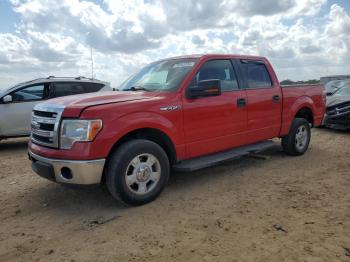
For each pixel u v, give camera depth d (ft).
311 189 15.74
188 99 15.72
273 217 12.65
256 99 19.01
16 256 10.59
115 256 10.28
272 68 20.86
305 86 23.03
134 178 13.80
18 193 16.63
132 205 13.99
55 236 11.86
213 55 17.48
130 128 13.53
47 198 15.76
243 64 19.03
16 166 22.47
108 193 15.97
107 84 33.86
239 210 13.44
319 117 24.16
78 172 12.75
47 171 13.52
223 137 17.38
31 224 12.96
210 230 11.74
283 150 22.66
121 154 13.30
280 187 16.19
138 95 15.12
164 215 13.20
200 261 9.78
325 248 10.24
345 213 12.82
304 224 11.96
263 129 19.67
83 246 11.02
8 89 29.04
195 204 14.26
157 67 18.16
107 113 13.12
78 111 12.92
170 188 16.44
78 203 14.93
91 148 12.71
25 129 29.27
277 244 10.59
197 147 16.24
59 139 13.20
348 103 31.78
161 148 14.62
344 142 27.63
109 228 12.25
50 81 30.66
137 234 11.66
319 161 21.13
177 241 11.04
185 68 16.58
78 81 32.14
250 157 22.34
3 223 13.12
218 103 16.94
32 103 29.48
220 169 19.63
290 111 21.38
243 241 10.86
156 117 14.44
